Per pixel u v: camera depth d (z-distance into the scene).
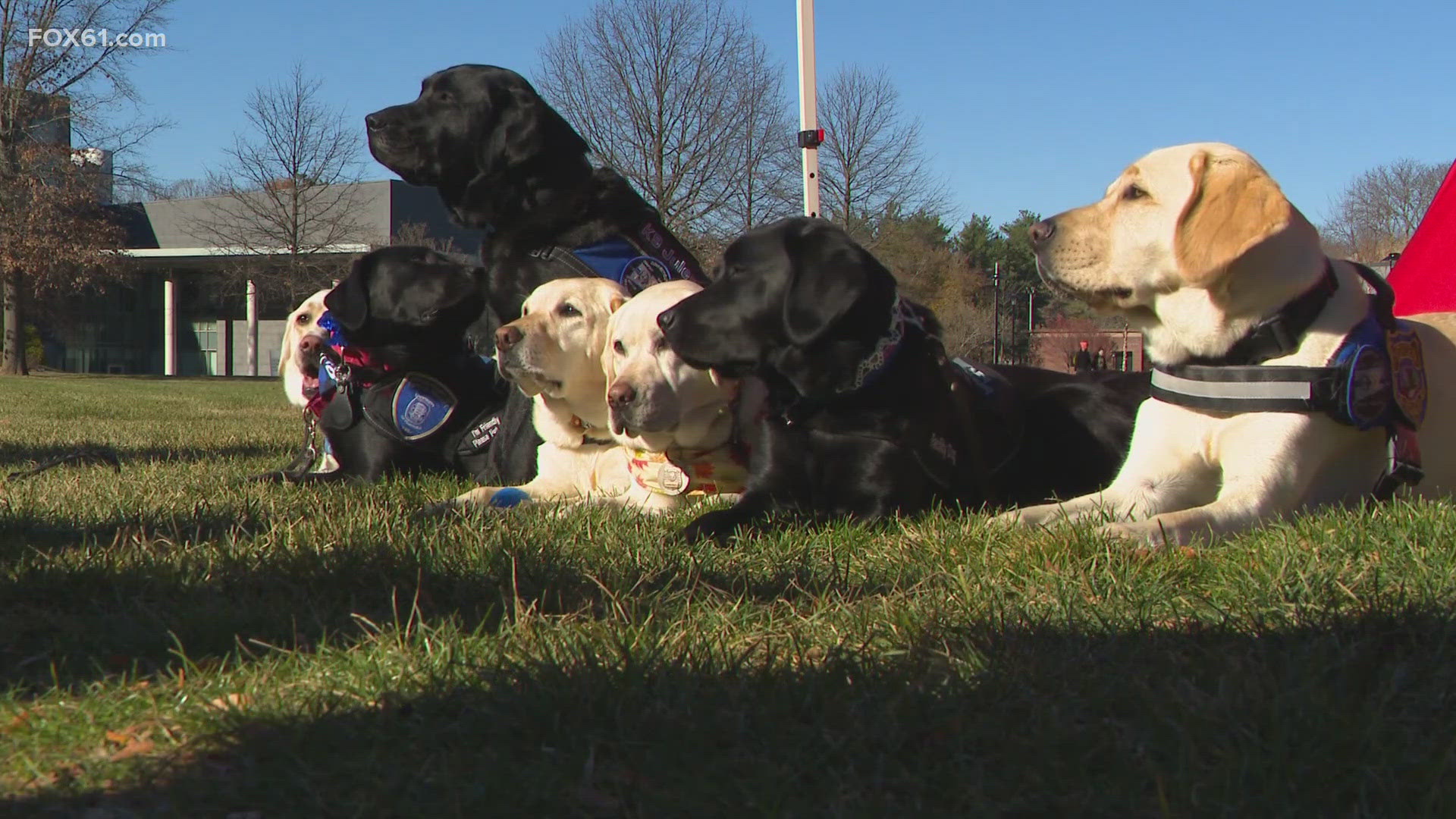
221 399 17.66
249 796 1.68
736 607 2.66
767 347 3.78
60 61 35.00
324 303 5.82
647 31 29.16
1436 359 4.00
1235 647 2.29
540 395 4.61
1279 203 3.46
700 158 29.50
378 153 5.82
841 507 3.83
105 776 1.75
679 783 1.72
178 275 60.09
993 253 65.94
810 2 10.87
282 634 2.47
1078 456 4.65
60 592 2.81
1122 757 1.77
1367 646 2.20
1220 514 3.40
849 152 32.53
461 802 1.65
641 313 4.07
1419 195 52.03
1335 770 1.69
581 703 1.96
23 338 38.06
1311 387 3.49
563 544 3.37
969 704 1.98
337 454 5.34
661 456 4.27
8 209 35.66
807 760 1.79
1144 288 3.67
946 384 4.03
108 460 5.93
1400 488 3.68
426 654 2.25
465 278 5.10
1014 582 2.87
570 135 5.78
